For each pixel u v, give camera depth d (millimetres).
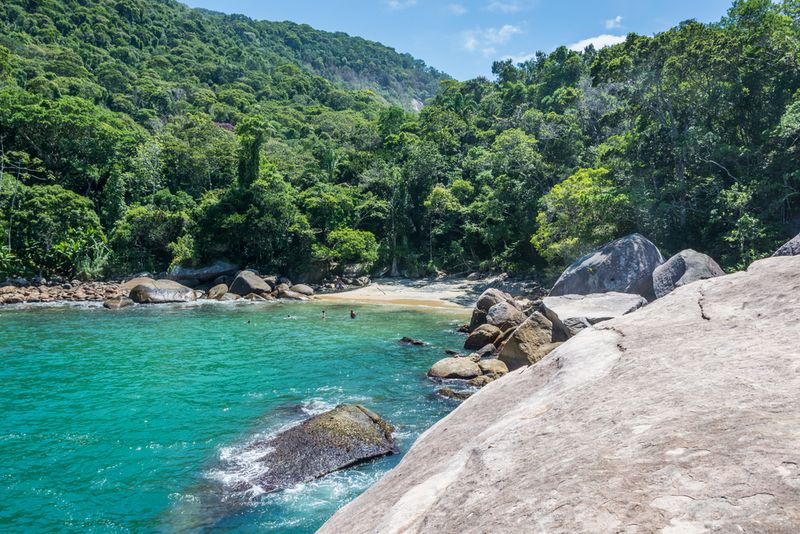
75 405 12922
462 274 46406
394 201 49938
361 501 3137
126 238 44250
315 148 69750
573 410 2693
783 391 2109
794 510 1317
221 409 12695
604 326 4375
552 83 68375
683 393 2375
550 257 32625
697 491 1519
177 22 141625
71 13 108500
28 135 47250
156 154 53906
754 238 24156
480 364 15969
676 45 27609
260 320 27406
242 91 105938
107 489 8719
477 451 2639
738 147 28578
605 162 32781
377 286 43281
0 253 38250
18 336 22203
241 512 8047
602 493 1646
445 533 1867
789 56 27422
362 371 16484
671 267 17234
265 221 43188
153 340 21516
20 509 8070
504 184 41062
